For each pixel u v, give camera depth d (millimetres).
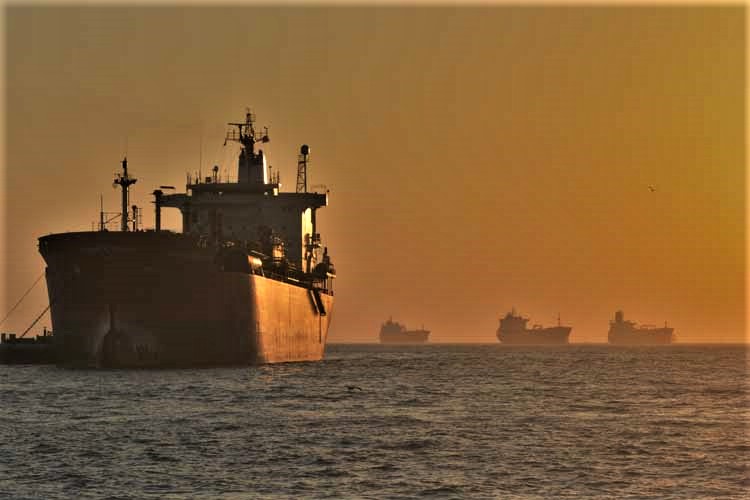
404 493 195250
